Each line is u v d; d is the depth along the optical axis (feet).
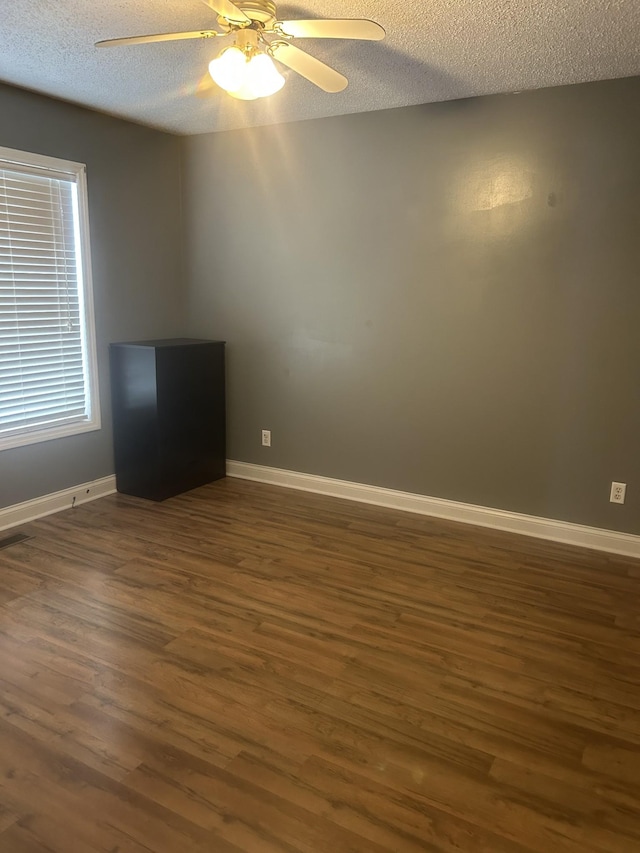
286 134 12.55
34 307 11.30
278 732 6.20
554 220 10.25
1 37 8.25
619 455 10.39
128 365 12.49
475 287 11.10
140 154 12.98
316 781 5.58
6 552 10.23
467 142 10.74
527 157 10.29
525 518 11.33
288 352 13.41
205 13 7.57
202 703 6.61
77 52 8.76
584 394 10.50
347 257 12.30
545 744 6.10
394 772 5.71
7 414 11.10
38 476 11.73
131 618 8.25
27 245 11.02
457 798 5.43
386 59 8.79
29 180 10.90
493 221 10.74
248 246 13.47
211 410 13.80
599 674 7.22
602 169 9.78
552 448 10.92
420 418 12.09
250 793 5.43
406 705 6.64
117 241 12.73
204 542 10.76
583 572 9.82
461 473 11.85
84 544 10.59
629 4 6.95
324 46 8.34
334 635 7.93
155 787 5.48
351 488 13.12
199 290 14.38
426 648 7.68
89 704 6.56
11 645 7.59
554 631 8.10
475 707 6.63
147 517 11.91
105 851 4.84
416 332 11.82
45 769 5.66
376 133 11.55
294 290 13.06
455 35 7.93
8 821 5.11
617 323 10.06
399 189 11.51
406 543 10.87
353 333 12.52
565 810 5.32
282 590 9.09
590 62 8.80
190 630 7.98
